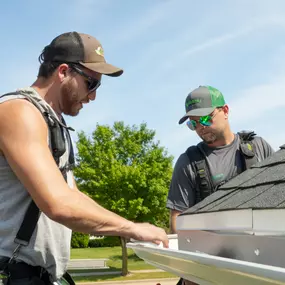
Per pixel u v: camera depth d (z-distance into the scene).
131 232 2.09
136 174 26.53
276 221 1.42
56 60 2.40
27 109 2.16
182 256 1.55
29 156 2.06
